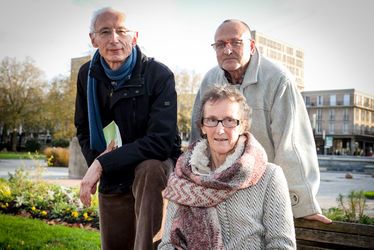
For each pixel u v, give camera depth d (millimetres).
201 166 2234
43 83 42188
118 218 2871
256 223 2082
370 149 76000
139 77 2797
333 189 14852
